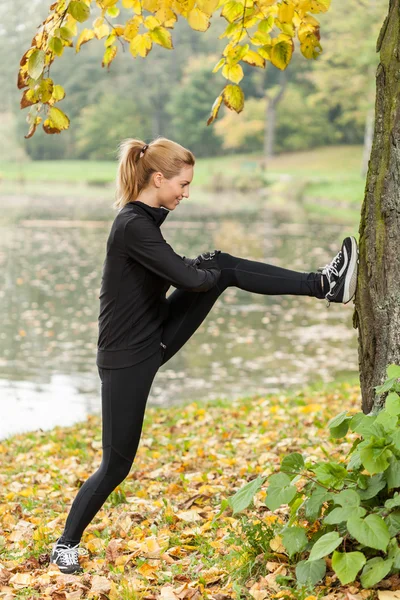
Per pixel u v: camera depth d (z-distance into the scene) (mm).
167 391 12562
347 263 4293
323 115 92250
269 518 4531
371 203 4277
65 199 65125
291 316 19141
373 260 4250
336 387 10875
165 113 103188
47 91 4816
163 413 10031
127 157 4297
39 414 11172
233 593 3768
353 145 92375
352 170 76250
